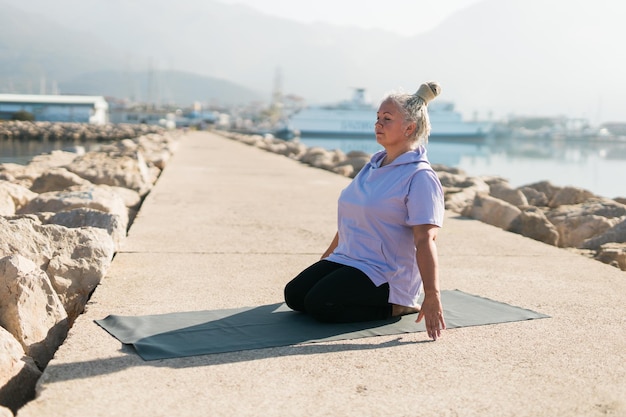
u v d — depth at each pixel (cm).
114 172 1202
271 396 301
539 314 445
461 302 469
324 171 1770
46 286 407
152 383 311
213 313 427
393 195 396
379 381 321
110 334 380
